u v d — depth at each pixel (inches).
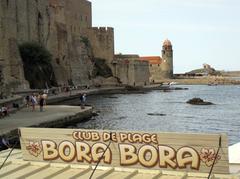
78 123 2064.5
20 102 2573.8
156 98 4402.1
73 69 5378.9
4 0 3408.0
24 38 4141.2
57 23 5049.2
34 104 2201.0
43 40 4623.5
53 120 1755.7
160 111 2955.2
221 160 440.1
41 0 4613.7
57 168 497.0
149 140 464.4
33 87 3868.1
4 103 2138.3
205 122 2365.9
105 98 4224.9
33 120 1700.3
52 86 4269.2
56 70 4608.8
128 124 2151.8
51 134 505.7
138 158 470.6
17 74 3425.2
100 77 6023.6
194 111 3019.2
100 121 2201.0
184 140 451.2
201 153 446.9
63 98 3521.2
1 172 488.1
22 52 3924.7
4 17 3368.6
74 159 497.4
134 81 6505.9
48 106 2464.3
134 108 3137.3
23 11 4131.4
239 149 553.6
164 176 452.1
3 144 1128.8
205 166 446.0
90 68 5895.7
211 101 4136.3
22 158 530.0
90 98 4185.5
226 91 6240.2
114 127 2000.5
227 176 437.1
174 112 2908.5
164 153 460.1
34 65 3986.2
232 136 1819.6
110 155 481.1
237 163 491.2
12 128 1422.2
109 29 6348.4
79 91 4589.1
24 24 4148.6
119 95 4817.9
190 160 450.6
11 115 1911.9
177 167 456.4
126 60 6432.1
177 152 454.9
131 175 458.9
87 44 6082.7
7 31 3408.0
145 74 6973.4
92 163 489.7
